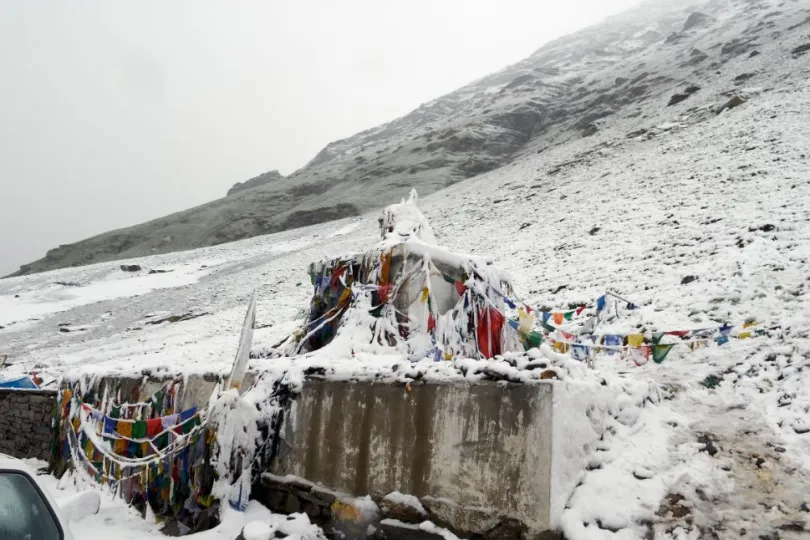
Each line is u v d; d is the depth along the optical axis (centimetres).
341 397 700
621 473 570
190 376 902
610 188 3234
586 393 599
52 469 1116
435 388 618
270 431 750
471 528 546
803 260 1181
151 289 4922
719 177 2392
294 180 10994
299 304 3069
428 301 926
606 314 1127
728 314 1052
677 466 590
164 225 9750
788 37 5800
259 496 735
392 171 8700
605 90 8412
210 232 8638
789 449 611
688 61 7156
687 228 1833
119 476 903
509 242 2858
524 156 7150
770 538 489
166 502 789
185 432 822
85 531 749
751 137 2883
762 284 1128
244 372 773
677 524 514
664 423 677
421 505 588
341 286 1045
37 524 357
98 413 1027
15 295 5162
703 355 910
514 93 11038
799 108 3106
